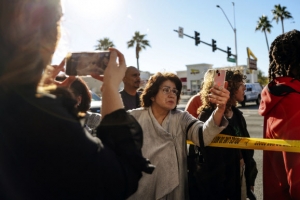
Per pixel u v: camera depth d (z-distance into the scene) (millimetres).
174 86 2152
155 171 1996
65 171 764
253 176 2645
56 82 1387
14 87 754
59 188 770
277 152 1796
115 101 1003
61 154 756
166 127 2133
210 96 1866
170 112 2215
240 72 2674
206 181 2178
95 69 1101
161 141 2061
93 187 813
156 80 2158
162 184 1978
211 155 2182
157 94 2137
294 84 1704
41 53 821
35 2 801
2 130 728
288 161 1644
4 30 771
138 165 954
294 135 1632
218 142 2139
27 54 783
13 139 730
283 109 1695
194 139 2041
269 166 1880
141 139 1010
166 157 2014
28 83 778
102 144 900
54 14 851
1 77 751
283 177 1756
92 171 807
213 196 2199
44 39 833
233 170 2234
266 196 1878
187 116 2182
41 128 742
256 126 10852
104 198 860
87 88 2461
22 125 733
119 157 932
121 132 954
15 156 732
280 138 1702
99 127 975
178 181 1996
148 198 1979
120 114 981
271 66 1904
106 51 1125
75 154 774
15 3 773
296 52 1731
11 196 733
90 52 1121
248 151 2496
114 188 871
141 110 2205
